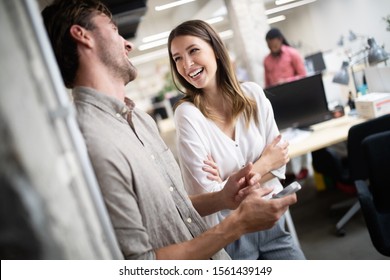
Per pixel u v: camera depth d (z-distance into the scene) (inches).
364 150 73.2
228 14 222.2
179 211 44.4
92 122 37.5
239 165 63.5
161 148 46.4
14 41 19.2
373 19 113.9
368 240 104.7
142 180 38.1
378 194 74.0
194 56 60.2
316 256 104.3
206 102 63.8
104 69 40.6
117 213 35.4
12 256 17.5
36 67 20.9
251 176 51.7
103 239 24.9
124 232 35.6
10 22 19.4
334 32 205.2
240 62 226.1
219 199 53.3
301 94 122.8
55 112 21.6
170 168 46.0
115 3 153.0
